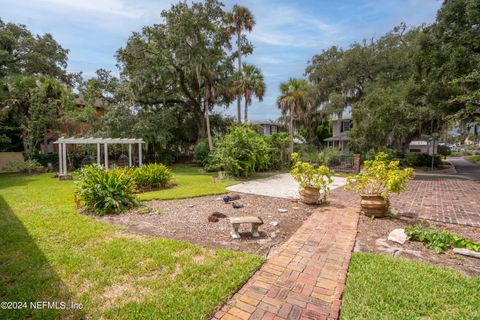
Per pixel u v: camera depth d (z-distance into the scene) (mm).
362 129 15203
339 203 6426
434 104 11883
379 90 14984
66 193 7918
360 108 15391
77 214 5371
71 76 22719
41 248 3549
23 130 14984
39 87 14844
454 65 10273
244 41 20156
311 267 3016
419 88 12680
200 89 19328
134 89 17469
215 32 18016
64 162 12016
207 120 18391
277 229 4465
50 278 2766
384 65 20609
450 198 7242
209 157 14742
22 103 15039
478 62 10031
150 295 2461
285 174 13328
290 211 5688
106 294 2486
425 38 11266
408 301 2350
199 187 9023
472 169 17531
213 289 2535
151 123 17281
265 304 2326
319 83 24062
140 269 2959
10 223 4660
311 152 18672
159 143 18859
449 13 10180
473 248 3416
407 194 7871
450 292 2480
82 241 3822
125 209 5703
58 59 21422
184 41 17016
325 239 3914
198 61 17109
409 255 3398
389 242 3826
